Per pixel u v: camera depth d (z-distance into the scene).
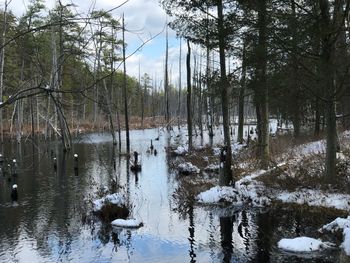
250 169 18.45
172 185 18.98
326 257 9.16
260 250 9.90
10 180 20.59
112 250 10.40
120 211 13.36
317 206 12.96
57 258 9.92
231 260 9.34
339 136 20.42
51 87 3.65
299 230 11.26
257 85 14.87
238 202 14.77
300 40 12.56
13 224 12.84
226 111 15.41
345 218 11.63
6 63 31.48
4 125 48.38
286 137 24.81
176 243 10.77
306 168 15.16
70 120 49.47
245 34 14.22
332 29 12.09
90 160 28.39
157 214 13.80
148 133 57.81
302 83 12.75
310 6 12.88
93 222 12.95
